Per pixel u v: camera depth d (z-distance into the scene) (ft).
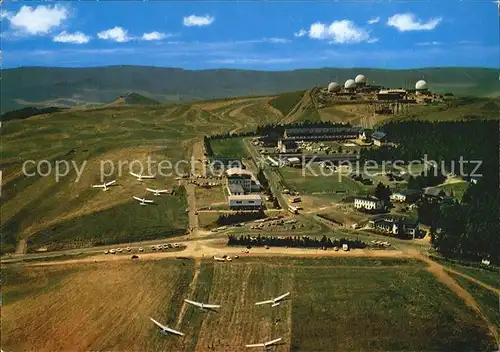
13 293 576.61
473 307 520.83
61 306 547.90
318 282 559.79
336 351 478.18
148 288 565.12
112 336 501.15
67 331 512.22
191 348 481.87
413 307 519.60
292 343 483.51
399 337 490.90
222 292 552.41
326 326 499.92
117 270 602.03
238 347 479.82
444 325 501.15
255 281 566.77
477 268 579.89
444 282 555.69
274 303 530.27
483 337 492.54
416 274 569.23
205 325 507.71
